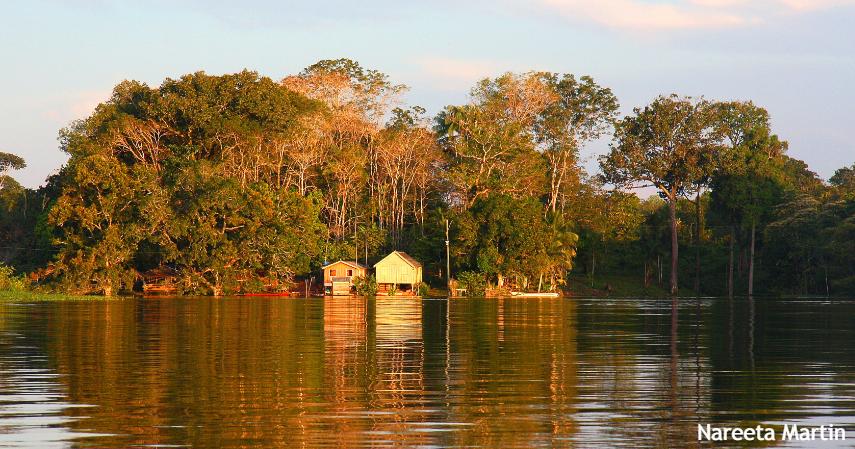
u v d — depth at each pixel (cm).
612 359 3366
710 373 2973
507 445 1956
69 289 9594
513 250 11069
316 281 11375
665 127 12862
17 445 1942
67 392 2547
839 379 2842
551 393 2566
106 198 9806
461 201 12519
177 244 10444
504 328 4938
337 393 2550
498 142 12438
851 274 12131
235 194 10250
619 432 2081
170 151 11269
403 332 4575
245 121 11544
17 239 12031
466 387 2666
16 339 4084
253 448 1927
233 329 4741
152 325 5016
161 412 2272
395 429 2098
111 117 11544
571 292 12556
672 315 6525
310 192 12100
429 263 11694
